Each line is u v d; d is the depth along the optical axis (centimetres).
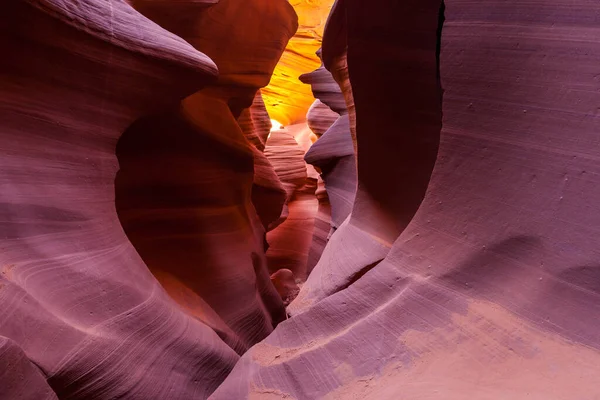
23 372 228
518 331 192
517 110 215
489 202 225
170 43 421
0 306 251
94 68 362
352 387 223
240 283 625
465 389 182
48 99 337
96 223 359
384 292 265
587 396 148
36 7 306
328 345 252
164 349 362
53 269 306
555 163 197
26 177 313
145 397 320
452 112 245
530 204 205
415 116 391
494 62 224
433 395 186
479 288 220
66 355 275
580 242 182
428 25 350
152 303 376
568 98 195
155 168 602
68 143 350
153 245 574
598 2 188
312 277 543
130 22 395
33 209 310
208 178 662
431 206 259
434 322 227
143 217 578
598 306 172
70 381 274
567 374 164
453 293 229
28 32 312
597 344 166
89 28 349
